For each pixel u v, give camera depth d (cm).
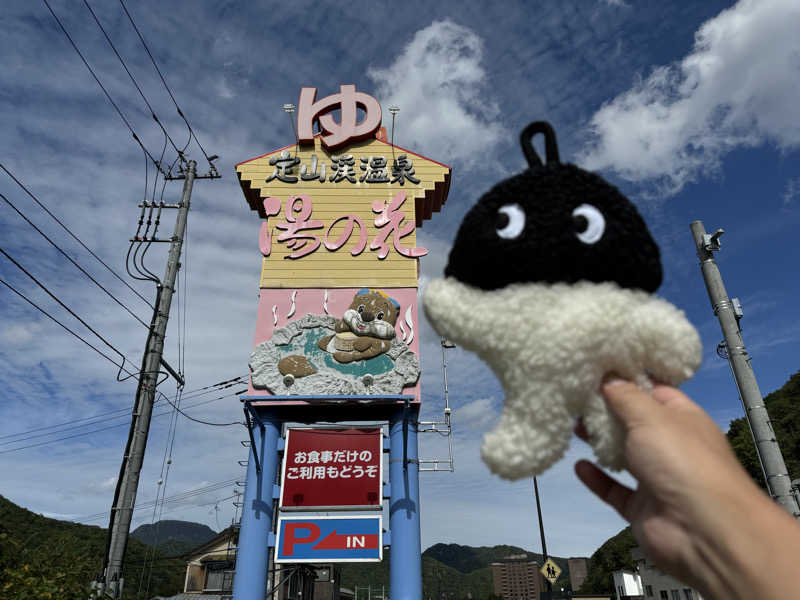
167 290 1484
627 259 135
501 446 125
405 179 1419
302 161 1446
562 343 120
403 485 1131
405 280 1303
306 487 1138
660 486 97
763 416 832
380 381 1185
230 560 3294
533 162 158
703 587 92
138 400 1359
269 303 1276
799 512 768
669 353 124
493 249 140
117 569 1183
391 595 1052
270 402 1167
